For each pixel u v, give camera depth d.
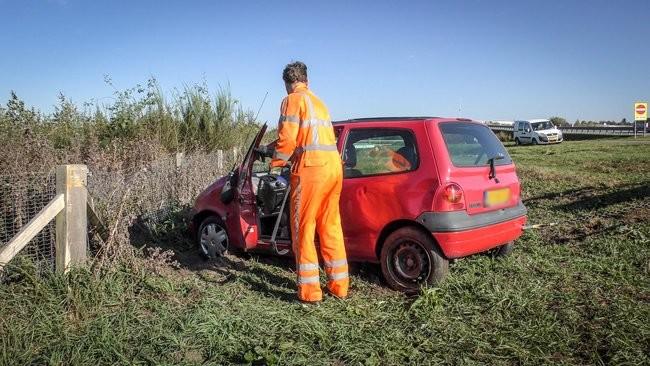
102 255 4.93
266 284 5.02
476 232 4.78
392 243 4.95
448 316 4.24
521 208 5.52
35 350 3.59
